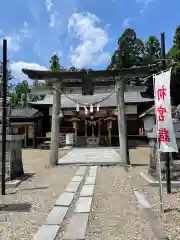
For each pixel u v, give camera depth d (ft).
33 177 29.17
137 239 12.53
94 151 65.67
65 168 35.60
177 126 25.62
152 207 17.46
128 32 120.78
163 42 21.21
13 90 127.54
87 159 46.42
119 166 36.42
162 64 21.16
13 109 92.27
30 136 83.20
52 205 18.20
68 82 39.27
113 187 23.45
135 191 21.77
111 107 87.35
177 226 14.03
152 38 121.08
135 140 83.76
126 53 118.42
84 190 22.53
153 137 25.45
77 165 38.17
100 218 15.52
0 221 15.14
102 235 13.02
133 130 91.30
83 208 17.44
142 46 121.70
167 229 13.69
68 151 66.59
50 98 96.89
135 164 38.47
